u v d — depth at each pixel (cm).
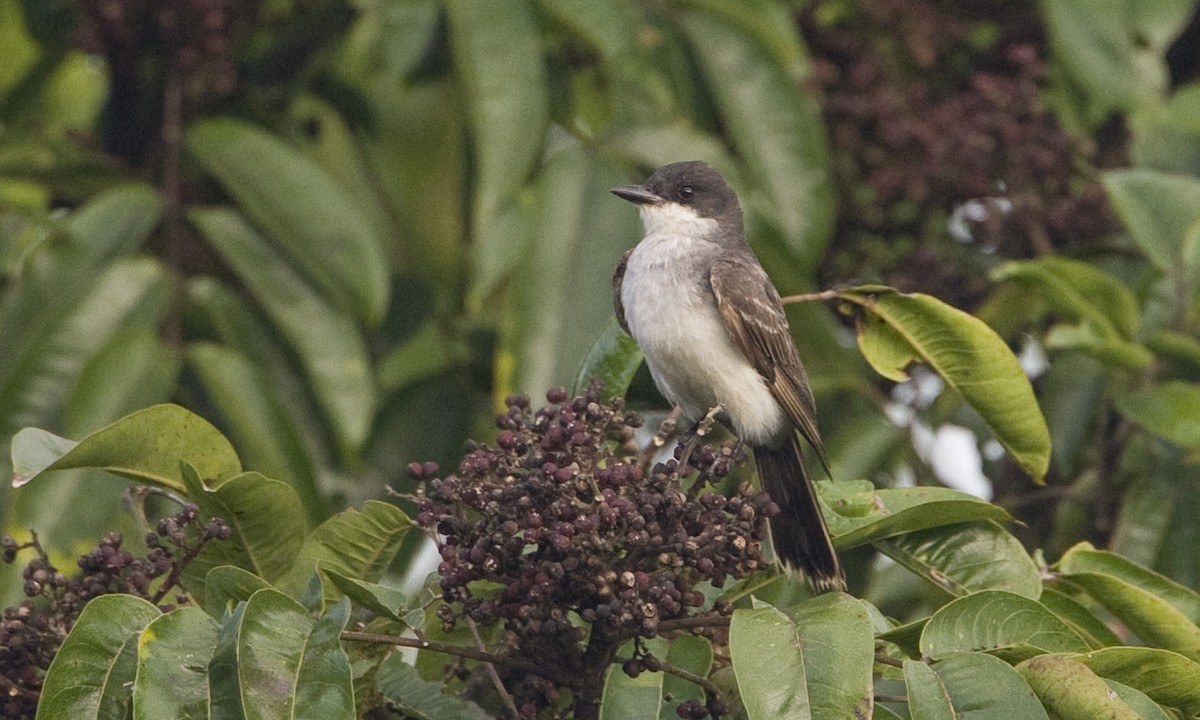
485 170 1147
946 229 1405
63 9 1383
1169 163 1314
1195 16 1520
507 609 738
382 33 1288
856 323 901
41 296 1146
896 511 830
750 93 1231
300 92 1356
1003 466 1283
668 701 784
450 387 1293
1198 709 726
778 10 1258
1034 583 830
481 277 1181
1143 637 834
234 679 652
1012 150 1319
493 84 1160
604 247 1158
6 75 1473
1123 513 1123
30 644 738
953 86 1462
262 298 1178
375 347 1331
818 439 1064
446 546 739
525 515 724
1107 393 1184
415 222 1366
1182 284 1171
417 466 761
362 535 795
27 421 1102
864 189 1366
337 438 1224
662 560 736
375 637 736
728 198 1150
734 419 1073
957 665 691
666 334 1072
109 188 1273
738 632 697
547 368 1127
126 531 1046
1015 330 1281
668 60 1248
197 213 1194
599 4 1182
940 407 1264
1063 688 695
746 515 748
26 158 1260
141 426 778
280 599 673
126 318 1136
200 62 1278
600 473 742
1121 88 1302
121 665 682
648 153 1203
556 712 789
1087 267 1127
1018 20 1440
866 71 1355
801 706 673
